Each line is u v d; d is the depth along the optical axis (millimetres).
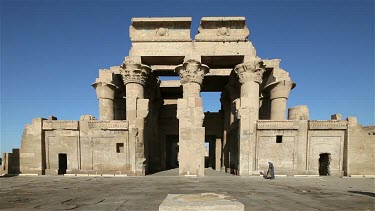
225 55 25812
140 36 26062
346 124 23250
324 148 23344
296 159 23047
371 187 15047
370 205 9547
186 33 26016
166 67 31000
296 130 23359
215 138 36750
